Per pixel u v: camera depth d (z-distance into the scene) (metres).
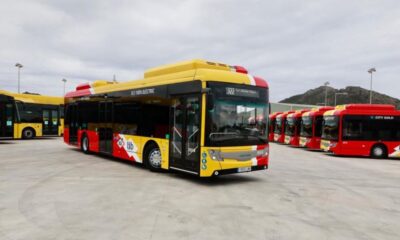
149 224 5.47
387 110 19.02
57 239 4.72
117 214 6.00
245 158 9.05
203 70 8.69
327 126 20.05
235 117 8.94
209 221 5.73
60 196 7.23
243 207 6.75
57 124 27.09
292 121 27.00
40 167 11.30
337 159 17.86
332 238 5.09
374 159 18.42
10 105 21.80
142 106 11.20
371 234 5.35
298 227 5.57
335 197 8.02
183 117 9.25
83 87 15.94
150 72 11.30
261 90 9.61
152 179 9.50
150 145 10.76
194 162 8.77
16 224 5.35
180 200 7.16
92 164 12.24
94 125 14.48
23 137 24.53
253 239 4.91
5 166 11.45
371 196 8.29
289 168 13.16
